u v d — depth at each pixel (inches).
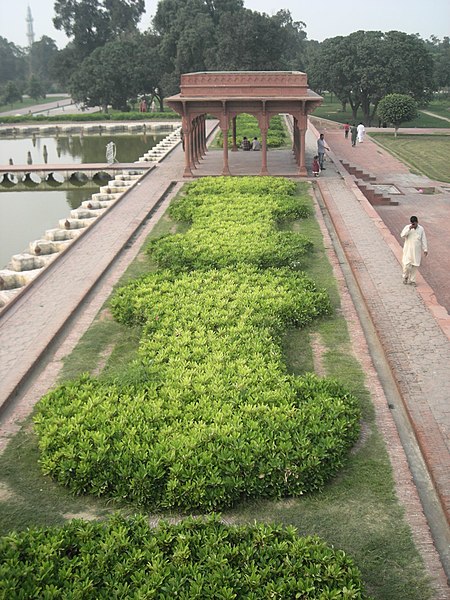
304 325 439.8
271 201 777.6
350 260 575.5
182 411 310.8
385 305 465.1
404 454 292.4
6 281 571.8
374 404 335.6
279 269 539.8
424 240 496.4
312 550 218.2
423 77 2162.9
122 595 200.2
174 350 379.6
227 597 197.5
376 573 222.2
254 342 385.4
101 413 307.6
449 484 265.6
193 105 964.0
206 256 566.3
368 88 2154.3
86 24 3107.8
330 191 888.3
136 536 226.5
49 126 2260.1
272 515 252.7
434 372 360.8
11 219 979.9
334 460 274.7
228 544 221.5
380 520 248.8
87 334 435.8
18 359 390.9
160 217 776.9
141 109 2691.9
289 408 308.8
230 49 2469.2
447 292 574.6
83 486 266.4
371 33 2253.9
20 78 5285.4
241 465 264.1
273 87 932.6
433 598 211.6
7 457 295.1
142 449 275.9
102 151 1803.6
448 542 241.8
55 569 212.4
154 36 2812.5
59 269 579.2
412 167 1278.3
